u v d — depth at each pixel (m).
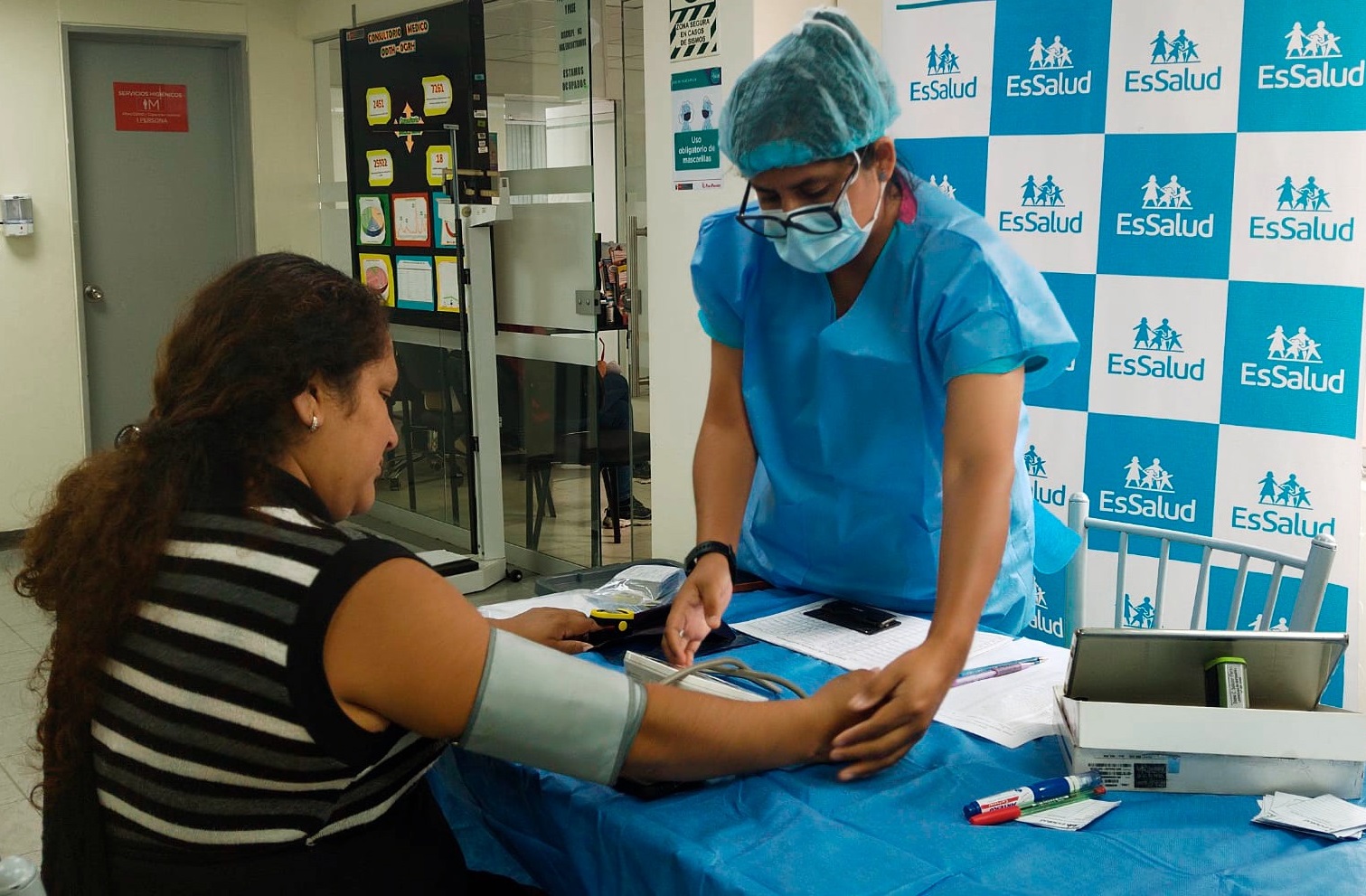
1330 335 2.35
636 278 7.52
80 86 5.38
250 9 5.67
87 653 0.95
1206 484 2.53
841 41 1.36
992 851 1.02
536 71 4.23
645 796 1.14
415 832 1.06
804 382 1.64
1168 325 2.53
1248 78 2.36
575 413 4.32
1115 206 2.55
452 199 4.21
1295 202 2.35
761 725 1.13
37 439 5.25
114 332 5.63
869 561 1.68
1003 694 1.37
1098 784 1.13
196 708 0.91
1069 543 1.91
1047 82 2.60
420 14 4.16
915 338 1.52
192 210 5.79
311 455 1.00
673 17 3.32
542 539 4.67
